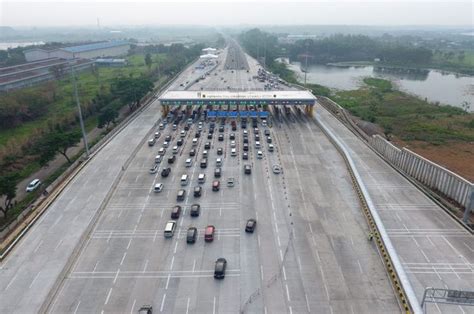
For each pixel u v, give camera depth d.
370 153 98.12
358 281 51.00
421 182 84.06
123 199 73.31
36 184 80.69
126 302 47.97
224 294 49.09
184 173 84.25
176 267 54.25
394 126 128.75
